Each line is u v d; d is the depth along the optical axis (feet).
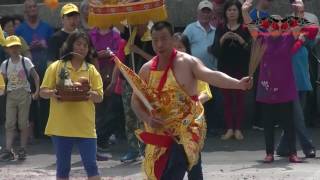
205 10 95.45
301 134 81.51
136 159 82.28
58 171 63.93
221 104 97.81
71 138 63.05
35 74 88.12
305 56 87.15
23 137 87.45
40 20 100.73
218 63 94.02
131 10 69.92
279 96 78.28
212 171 75.87
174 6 105.50
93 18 70.90
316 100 100.68
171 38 50.67
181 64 50.62
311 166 77.25
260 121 99.19
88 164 63.57
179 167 50.21
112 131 87.35
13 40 87.30
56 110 63.21
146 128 51.70
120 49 78.89
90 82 64.03
